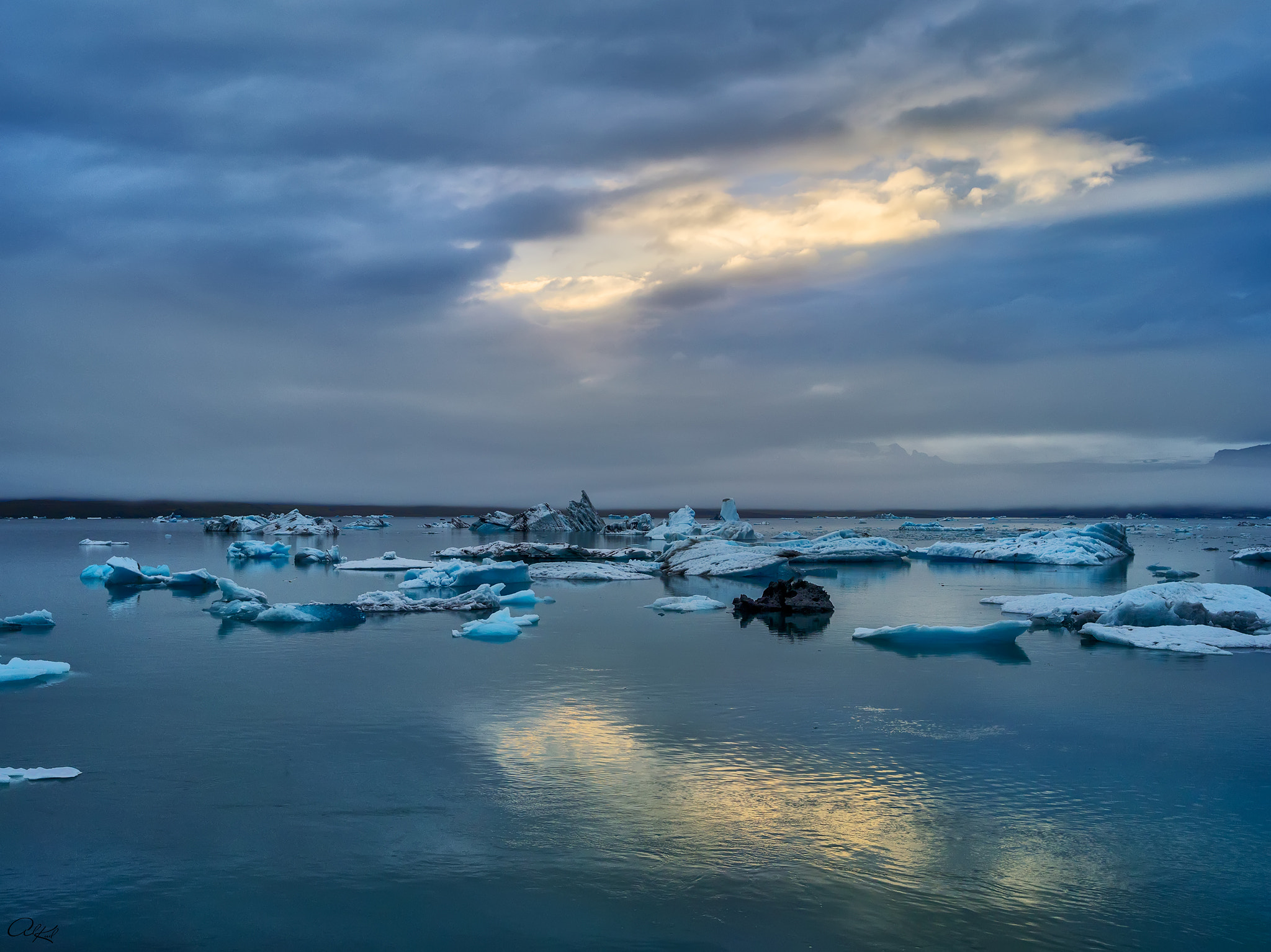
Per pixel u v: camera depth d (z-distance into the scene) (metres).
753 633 24.42
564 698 16.50
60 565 51.06
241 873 9.33
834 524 181.50
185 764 12.58
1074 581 42.03
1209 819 10.77
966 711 15.59
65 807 11.02
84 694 16.64
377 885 9.09
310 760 12.77
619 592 36.47
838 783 11.89
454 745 13.48
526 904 8.73
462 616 28.06
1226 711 15.66
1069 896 8.91
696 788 11.67
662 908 8.66
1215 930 8.29
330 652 21.16
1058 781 12.01
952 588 38.62
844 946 8.04
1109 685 17.67
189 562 52.69
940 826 10.52
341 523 146.50
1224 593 26.48
